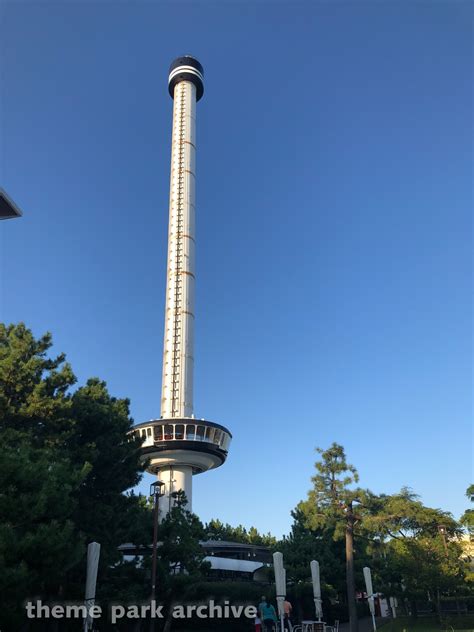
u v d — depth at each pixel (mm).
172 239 94500
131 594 30766
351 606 45312
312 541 57906
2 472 19969
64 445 29922
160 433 75625
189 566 37469
